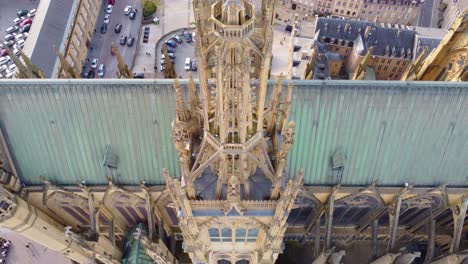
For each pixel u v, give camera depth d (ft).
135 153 183.42
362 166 184.44
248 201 128.36
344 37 362.94
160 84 168.14
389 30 354.95
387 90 167.73
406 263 187.32
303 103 171.22
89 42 406.62
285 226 149.28
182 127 120.47
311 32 418.72
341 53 375.66
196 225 138.31
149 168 186.70
